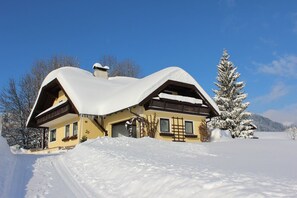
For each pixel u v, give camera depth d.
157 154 12.41
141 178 7.51
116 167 9.11
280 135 55.38
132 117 21.47
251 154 13.41
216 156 12.96
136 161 9.61
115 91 25.52
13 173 8.96
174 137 22.31
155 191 6.54
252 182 6.20
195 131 23.67
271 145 16.81
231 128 35.47
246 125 36.31
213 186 5.89
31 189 7.35
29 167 10.11
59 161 11.80
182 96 22.81
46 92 28.28
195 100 23.36
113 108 21.94
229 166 9.47
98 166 9.86
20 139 37.91
